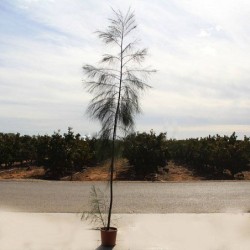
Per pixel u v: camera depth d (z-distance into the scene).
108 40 8.99
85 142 27.58
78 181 21.81
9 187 18.86
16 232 9.72
